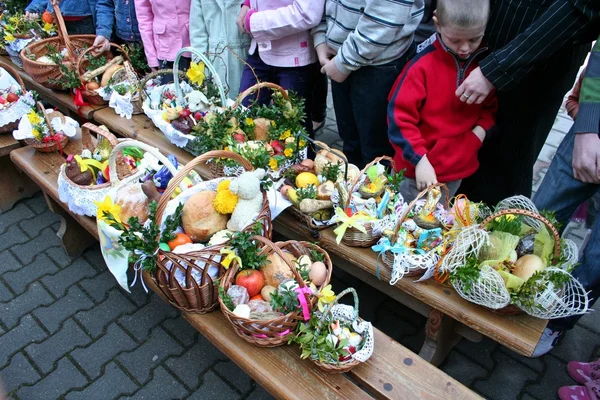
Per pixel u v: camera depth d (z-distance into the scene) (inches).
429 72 79.2
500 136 91.4
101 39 132.0
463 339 86.9
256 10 106.7
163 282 62.5
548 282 54.0
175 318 92.8
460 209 64.8
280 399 55.7
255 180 65.4
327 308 55.3
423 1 87.9
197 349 86.7
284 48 107.9
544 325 57.5
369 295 96.2
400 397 54.1
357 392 54.8
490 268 55.9
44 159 103.0
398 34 87.2
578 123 61.7
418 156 80.0
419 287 63.4
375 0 78.9
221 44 121.3
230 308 59.2
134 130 108.2
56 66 123.3
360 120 99.7
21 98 113.8
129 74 111.8
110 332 90.4
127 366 84.0
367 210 67.6
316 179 76.4
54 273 104.4
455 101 80.7
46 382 81.7
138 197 72.5
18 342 89.0
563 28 64.8
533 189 124.4
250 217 65.3
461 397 54.0
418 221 66.4
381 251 63.5
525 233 62.7
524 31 70.9
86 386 81.0
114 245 66.6
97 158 85.5
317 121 150.6
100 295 98.4
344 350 55.2
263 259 63.4
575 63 80.9
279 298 56.2
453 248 59.1
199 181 78.0
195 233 66.2
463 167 85.4
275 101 89.8
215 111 91.4
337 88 106.7
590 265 67.1
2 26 159.5
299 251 65.8
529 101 83.7
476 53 78.7
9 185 123.5
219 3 116.5
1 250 111.5
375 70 91.3
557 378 79.7
